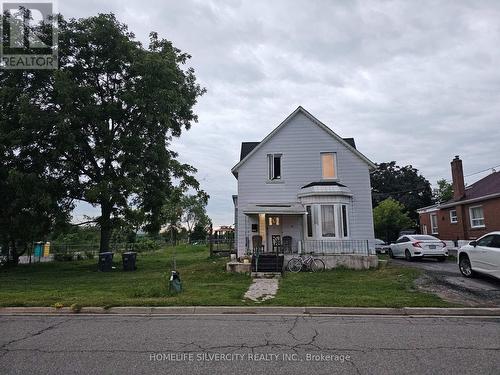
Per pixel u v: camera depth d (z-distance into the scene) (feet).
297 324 25.29
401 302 30.83
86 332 23.13
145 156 66.33
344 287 39.83
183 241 208.44
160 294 35.01
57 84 57.52
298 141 71.31
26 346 20.02
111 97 70.08
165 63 67.00
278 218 68.23
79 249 128.57
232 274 52.08
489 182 88.99
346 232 64.95
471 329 23.70
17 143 58.75
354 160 70.03
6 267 74.90
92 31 66.03
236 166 70.69
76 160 67.36
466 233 88.84
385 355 18.30
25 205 61.82
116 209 70.18
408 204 168.66
